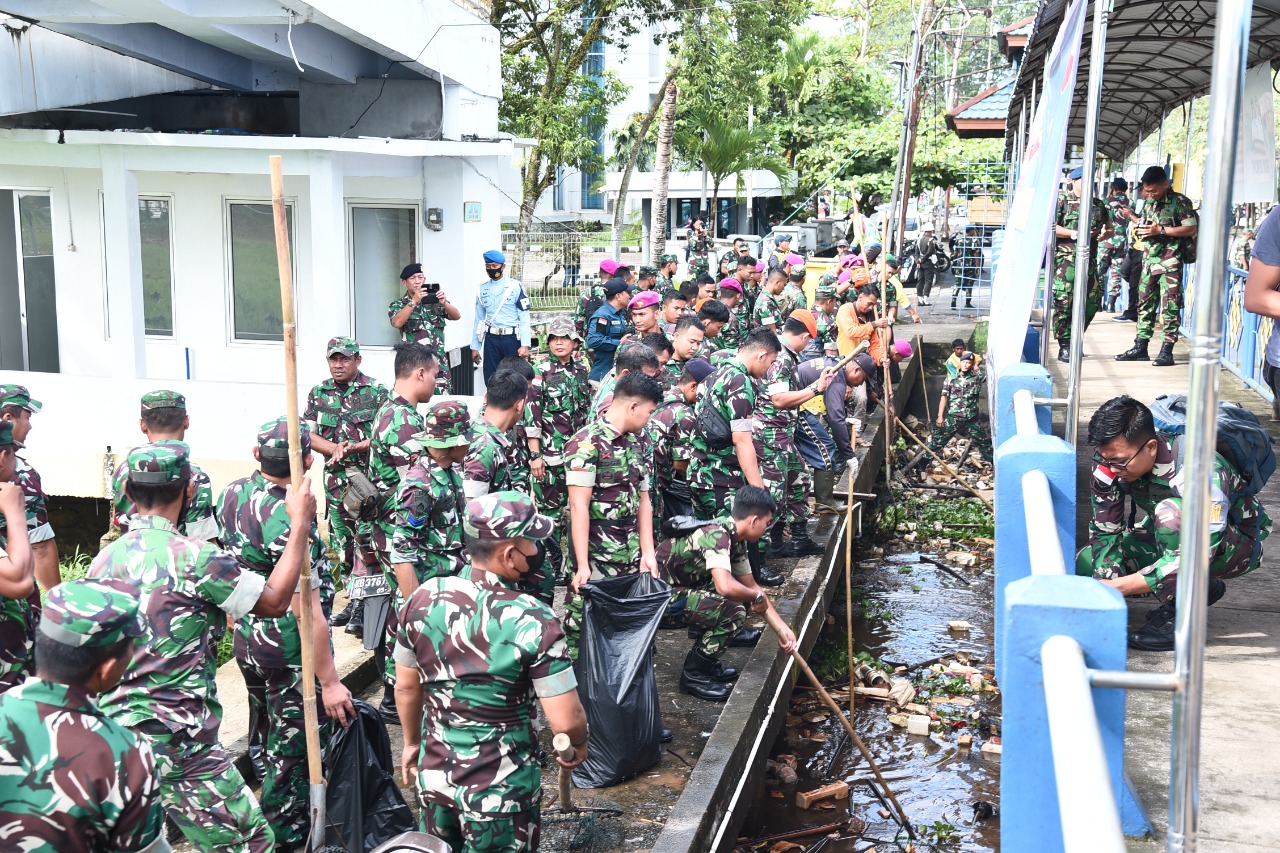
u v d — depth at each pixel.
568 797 5.21
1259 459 5.20
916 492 14.06
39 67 12.13
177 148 11.52
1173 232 11.68
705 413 7.93
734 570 6.38
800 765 7.38
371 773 4.59
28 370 14.27
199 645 4.11
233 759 5.64
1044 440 4.03
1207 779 3.92
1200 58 10.84
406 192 13.48
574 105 22.16
